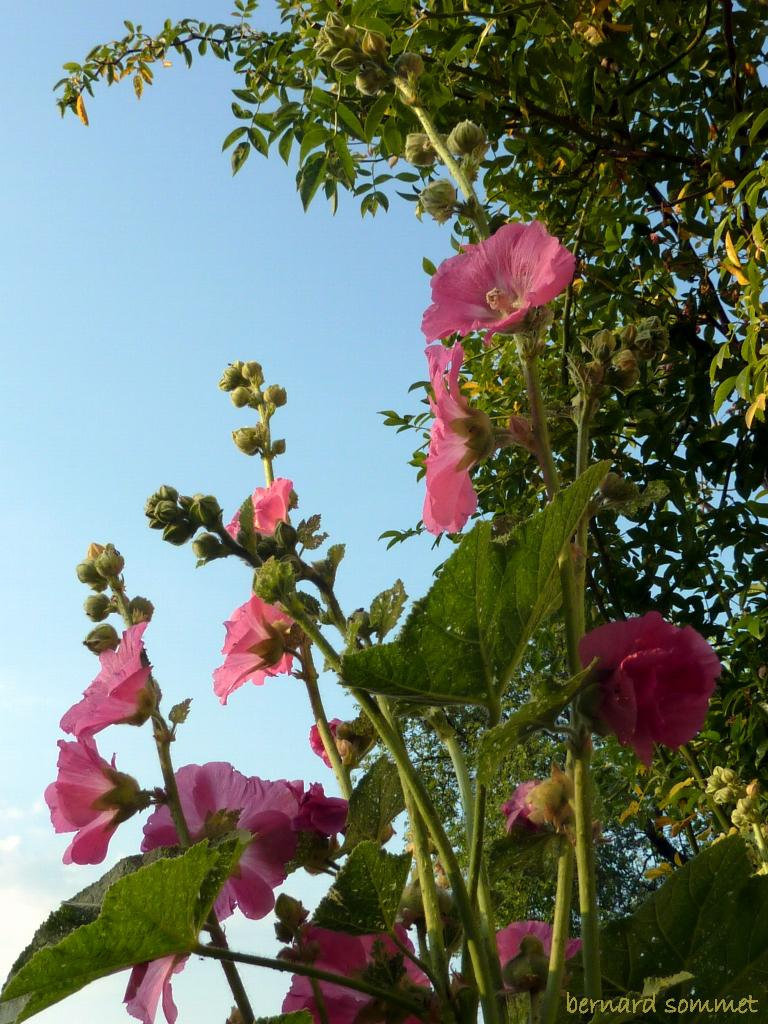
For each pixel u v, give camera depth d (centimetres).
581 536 70
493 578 61
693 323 247
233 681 79
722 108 235
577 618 64
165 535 76
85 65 299
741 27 231
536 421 74
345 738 80
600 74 232
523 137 242
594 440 247
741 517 243
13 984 58
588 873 62
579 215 258
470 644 61
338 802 75
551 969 64
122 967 62
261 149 237
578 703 63
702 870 68
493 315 77
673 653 63
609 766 274
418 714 76
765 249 166
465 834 74
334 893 64
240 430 97
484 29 221
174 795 74
